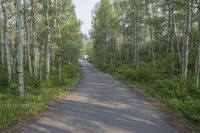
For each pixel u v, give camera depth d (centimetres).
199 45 1947
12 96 1466
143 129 927
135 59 4006
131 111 1230
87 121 1021
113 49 5638
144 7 3534
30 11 2606
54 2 2464
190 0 1551
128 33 4222
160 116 1138
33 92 1631
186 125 994
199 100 1461
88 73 4634
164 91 1781
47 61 2188
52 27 2486
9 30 2906
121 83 2678
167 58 3750
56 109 1246
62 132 872
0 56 3872
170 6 2647
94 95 1752
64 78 2747
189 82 2081
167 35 3528
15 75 2461
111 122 1012
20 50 1405
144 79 2650
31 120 1017
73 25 2755
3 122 943
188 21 1969
